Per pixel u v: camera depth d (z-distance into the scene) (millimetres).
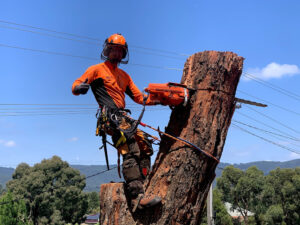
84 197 57625
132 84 4043
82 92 3559
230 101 3793
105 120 3602
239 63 3846
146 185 3621
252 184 55250
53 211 53531
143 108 3645
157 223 3410
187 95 3646
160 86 3598
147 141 3895
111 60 3863
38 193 52562
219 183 60219
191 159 3529
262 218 54438
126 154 3547
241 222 62156
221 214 50938
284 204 53594
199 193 3574
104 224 3684
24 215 33062
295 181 52188
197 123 3619
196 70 3791
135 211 3518
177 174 3508
